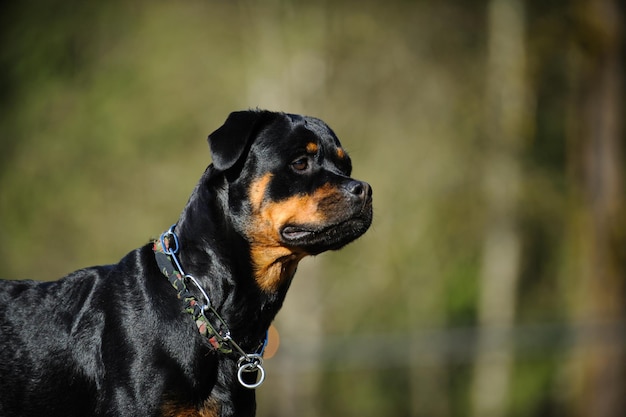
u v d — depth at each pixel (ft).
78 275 15.34
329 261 65.00
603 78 50.78
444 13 66.28
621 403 48.34
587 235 51.19
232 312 14.82
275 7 62.80
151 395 13.99
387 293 69.72
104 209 63.10
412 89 65.31
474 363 71.05
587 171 51.26
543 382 70.54
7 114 64.80
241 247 14.89
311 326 62.44
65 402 14.61
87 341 14.61
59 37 66.33
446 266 71.61
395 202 65.41
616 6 50.83
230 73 63.77
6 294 15.30
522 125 65.87
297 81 62.59
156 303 14.47
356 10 64.18
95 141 63.82
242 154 15.05
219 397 14.53
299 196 14.82
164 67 64.28
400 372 74.08
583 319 50.16
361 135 63.72
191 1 64.80
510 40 65.92
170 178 62.44
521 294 73.31
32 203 62.75
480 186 66.90
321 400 71.56
